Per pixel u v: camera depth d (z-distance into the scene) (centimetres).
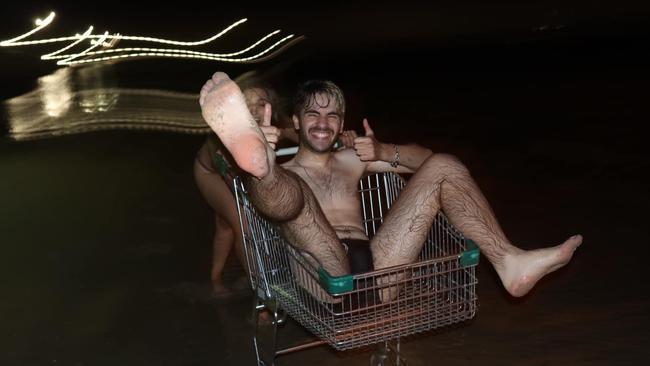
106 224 708
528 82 1407
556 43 1930
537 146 927
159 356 463
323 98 429
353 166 459
